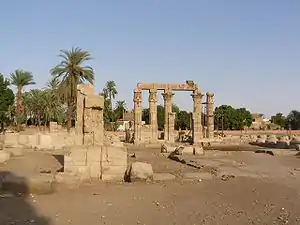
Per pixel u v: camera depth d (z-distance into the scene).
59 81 45.81
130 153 32.47
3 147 31.31
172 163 24.52
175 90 53.00
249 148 40.91
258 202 12.01
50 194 13.01
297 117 117.06
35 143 32.69
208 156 28.20
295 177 17.69
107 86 92.94
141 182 15.77
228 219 9.77
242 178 17.27
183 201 12.09
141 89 51.62
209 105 55.47
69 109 46.84
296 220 9.70
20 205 11.23
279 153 30.19
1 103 62.91
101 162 16.06
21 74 66.25
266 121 155.75
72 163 15.84
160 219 9.74
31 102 77.38
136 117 51.03
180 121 106.25
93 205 11.37
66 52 45.69
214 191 13.94
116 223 9.33
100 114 20.25
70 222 9.38
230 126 111.19
